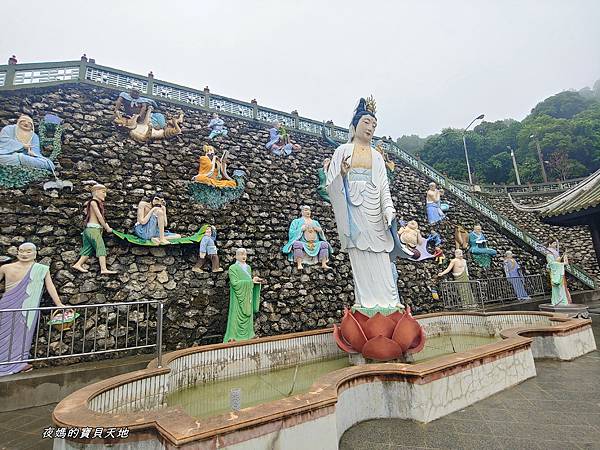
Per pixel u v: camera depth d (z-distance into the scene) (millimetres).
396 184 14875
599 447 2951
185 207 9117
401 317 5520
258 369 6383
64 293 7008
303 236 10656
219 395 5184
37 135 7875
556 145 31250
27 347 5992
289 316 9680
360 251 6164
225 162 10320
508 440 3160
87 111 8820
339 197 6234
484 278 14117
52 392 5355
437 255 13477
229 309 8055
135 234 8008
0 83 8188
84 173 8125
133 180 8656
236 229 9742
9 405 5004
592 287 15727
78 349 6781
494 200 22703
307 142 13070
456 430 3424
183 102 10781
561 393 4344
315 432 2898
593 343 6664
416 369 3818
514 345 4910
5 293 6090
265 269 9781
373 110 6500
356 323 5574
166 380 4680
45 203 7434
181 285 8297
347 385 3730
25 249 6449
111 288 7480
